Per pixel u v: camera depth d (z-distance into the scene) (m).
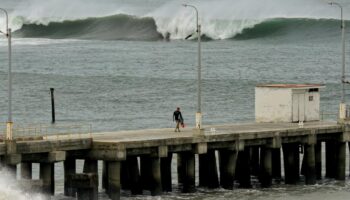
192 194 123.25
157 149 118.19
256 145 128.88
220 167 127.69
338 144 139.00
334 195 126.12
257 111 146.75
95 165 115.31
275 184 133.88
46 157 110.50
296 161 134.50
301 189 130.62
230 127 136.50
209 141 123.12
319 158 138.50
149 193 121.44
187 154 122.81
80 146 113.69
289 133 131.62
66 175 117.31
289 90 144.00
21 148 107.75
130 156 119.38
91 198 111.38
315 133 135.00
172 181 133.50
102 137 120.12
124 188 124.06
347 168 147.50
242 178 130.38
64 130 177.75
